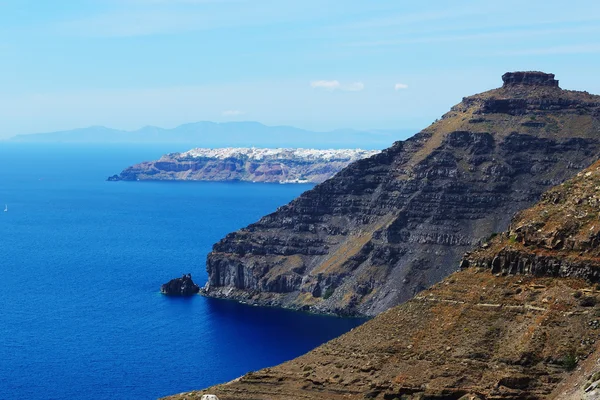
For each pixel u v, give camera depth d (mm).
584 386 179875
